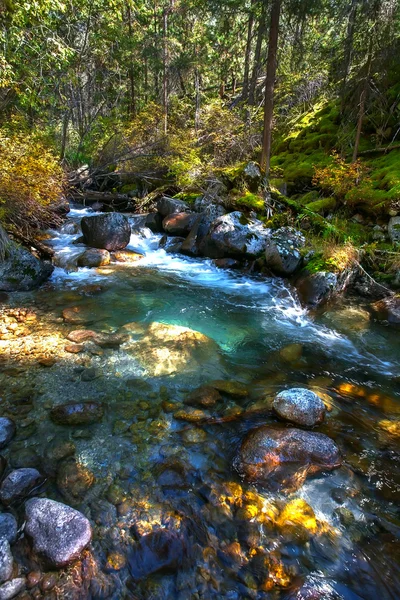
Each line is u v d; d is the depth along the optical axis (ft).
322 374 14.01
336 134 39.81
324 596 6.88
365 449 10.20
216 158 43.52
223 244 26.08
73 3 31.58
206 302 20.59
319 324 18.24
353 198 26.55
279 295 21.57
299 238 24.41
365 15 27.50
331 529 8.04
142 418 11.13
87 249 27.68
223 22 49.34
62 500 8.42
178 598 6.82
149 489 8.80
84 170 46.01
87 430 10.56
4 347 14.58
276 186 34.83
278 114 51.80
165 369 13.64
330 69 44.65
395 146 32.09
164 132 45.80
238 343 16.22
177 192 42.22
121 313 18.47
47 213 29.58
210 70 64.95
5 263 19.94
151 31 59.77
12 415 11.01
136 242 31.40
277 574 7.22
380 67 31.01
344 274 20.90
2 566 6.76
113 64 59.67
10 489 8.35
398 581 7.14
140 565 7.25
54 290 20.86
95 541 7.57
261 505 8.49
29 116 43.06
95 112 62.08
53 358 13.98
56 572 6.97
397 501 8.70
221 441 10.37
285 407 10.99
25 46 26.76
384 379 13.79
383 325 17.84
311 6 30.35
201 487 8.89
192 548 7.59
